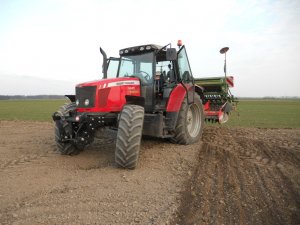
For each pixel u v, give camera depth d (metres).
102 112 5.89
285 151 7.06
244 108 35.09
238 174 5.36
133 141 5.19
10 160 6.24
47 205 3.86
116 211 3.70
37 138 9.16
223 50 9.99
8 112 24.59
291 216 3.89
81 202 3.94
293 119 18.11
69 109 6.60
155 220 3.50
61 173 5.18
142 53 7.03
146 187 4.47
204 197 4.34
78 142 5.80
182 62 7.50
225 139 8.39
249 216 3.85
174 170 5.30
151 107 6.68
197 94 8.00
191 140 7.38
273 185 4.86
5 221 3.46
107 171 5.21
